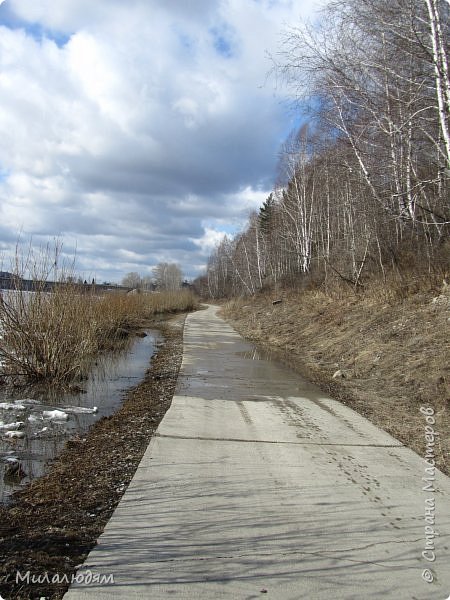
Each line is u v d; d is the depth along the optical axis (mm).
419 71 8062
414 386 7125
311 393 7566
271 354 12750
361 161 12250
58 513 3277
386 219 13812
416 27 7734
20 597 2299
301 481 3863
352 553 2779
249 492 3613
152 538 2889
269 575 2535
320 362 10867
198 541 2863
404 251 13695
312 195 26422
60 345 8938
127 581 2449
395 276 12828
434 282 11094
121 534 2934
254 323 22375
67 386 8586
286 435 5180
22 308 8898
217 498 3488
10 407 6977
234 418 5871
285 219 33656
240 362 11039
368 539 2947
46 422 6207
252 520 3154
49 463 4594
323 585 2469
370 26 8242
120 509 3277
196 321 27844
